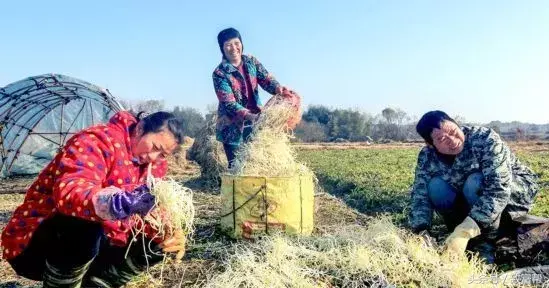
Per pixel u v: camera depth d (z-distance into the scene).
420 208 5.11
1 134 16.69
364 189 10.89
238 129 6.60
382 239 4.46
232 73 6.46
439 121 4.71
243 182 5.57
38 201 3.20
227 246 5.29
